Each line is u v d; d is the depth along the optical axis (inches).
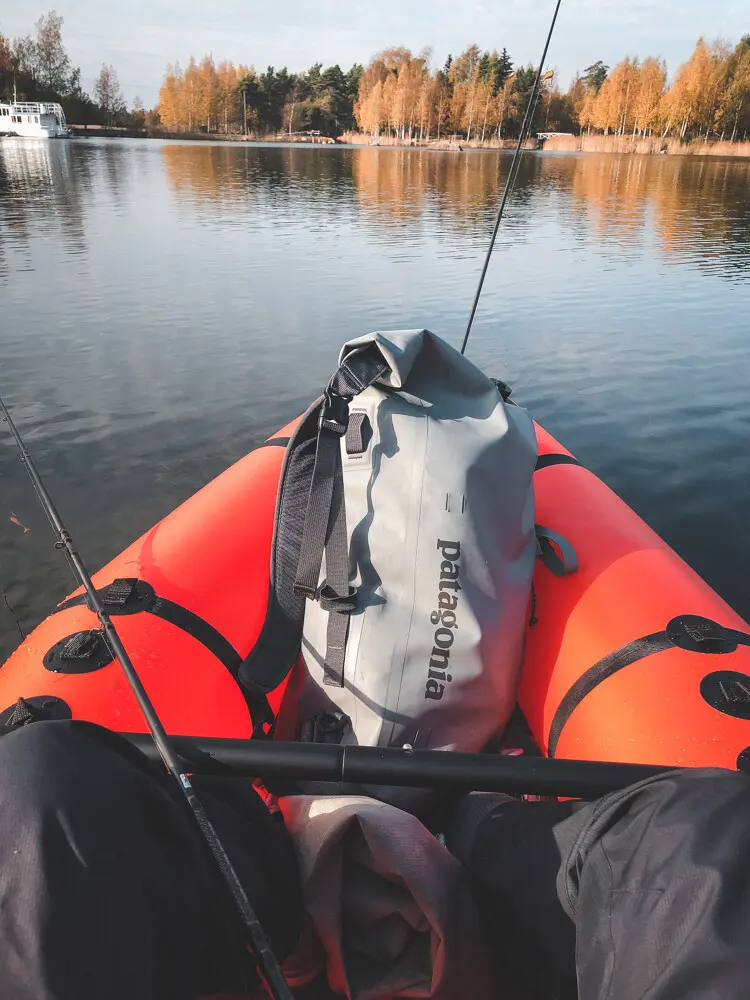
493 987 37.6
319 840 35.8
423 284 290.4
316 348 202.7
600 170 1157.7
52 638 50.8
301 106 2903.5
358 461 51.8
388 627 48.6
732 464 141.0
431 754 37.2
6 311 234.2
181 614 53.7
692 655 49.4
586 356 201.9
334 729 48.5
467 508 49.8
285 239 403.9
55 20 2460.6
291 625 54.8
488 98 2440.9
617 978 24.7
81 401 161.3
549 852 32.6
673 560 61.5
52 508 54.4
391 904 36.6
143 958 24.0
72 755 26.6
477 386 55.2
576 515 67.0
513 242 411.8
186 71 2849.4
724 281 306.5
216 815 33.0
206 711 50.7
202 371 182.2
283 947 34.0
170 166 1027.3
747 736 43.5
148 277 293.3
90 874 24.0
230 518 65.1
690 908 23.8
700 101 2020.2
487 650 48.8
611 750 46.5
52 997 22.2
